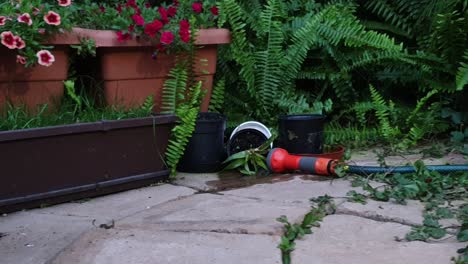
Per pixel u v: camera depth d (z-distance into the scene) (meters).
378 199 2.10
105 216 2.02
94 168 2.18
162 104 2.49
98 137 2.18
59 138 2.11
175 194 2.20
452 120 2.70
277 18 2.83
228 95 2.81
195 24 2.50
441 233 1.87
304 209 2.02
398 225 1.94
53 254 1.83
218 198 2.15
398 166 2.32
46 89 2.29
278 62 2.73
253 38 2.83
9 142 2.04
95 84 2.42
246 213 2.01
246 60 2.69
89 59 2.42
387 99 2.94
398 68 2.86
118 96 2.41
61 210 2.08
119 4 2.61
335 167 2.30
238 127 2.50
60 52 2.29
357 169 2.30
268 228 1.91
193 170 2.42
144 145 2.27
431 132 2.70
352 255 1.80
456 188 2.15
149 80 2.46
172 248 1.84
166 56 2.47
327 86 2.90
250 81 2.70
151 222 1.97
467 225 1.88
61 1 2.28
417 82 2.82
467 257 1.75
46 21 2.18
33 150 2.08
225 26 2.73
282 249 1.82
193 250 1.83
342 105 2.89
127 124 2.21
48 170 2.11
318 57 2.88
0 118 2.14
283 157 2.36
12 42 2.13
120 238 1.90
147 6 2.82
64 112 2.25
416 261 1.76
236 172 2.43
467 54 2.58
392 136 2.68
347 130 2.75
